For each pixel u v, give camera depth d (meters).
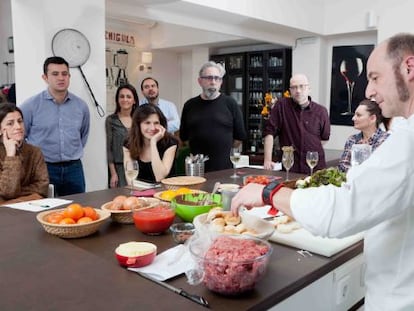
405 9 4.89
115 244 1.41
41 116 3.07
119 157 3.65
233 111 3.54
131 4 4.17
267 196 1.07
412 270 1.02
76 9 3.36
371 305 1.12
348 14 5.62
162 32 7.61
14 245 1.39
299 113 3.65
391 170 0.88
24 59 3.46
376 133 2.95
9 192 2.29
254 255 1.04
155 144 2.69
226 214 1.45
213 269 1.02
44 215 1.55
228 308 0.97
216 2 4.31
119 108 3.76
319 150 3.68
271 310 1.09
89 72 3.50
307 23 5.56
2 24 6.59
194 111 3.54
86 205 1.92
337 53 6.10
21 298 1.00
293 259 1.29
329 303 1.35
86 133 3.33
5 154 2.40
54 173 3.12
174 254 1.28
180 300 1.00
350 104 6.04
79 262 1.24
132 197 1.69
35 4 3.23
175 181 2.24
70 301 0.99
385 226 1.07
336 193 0.93
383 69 0.99
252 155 6.23
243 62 7.01
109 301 0.99
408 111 1.00
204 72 3.40
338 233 0.92
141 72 7.80
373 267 1.11
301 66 6.25
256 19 4.84
